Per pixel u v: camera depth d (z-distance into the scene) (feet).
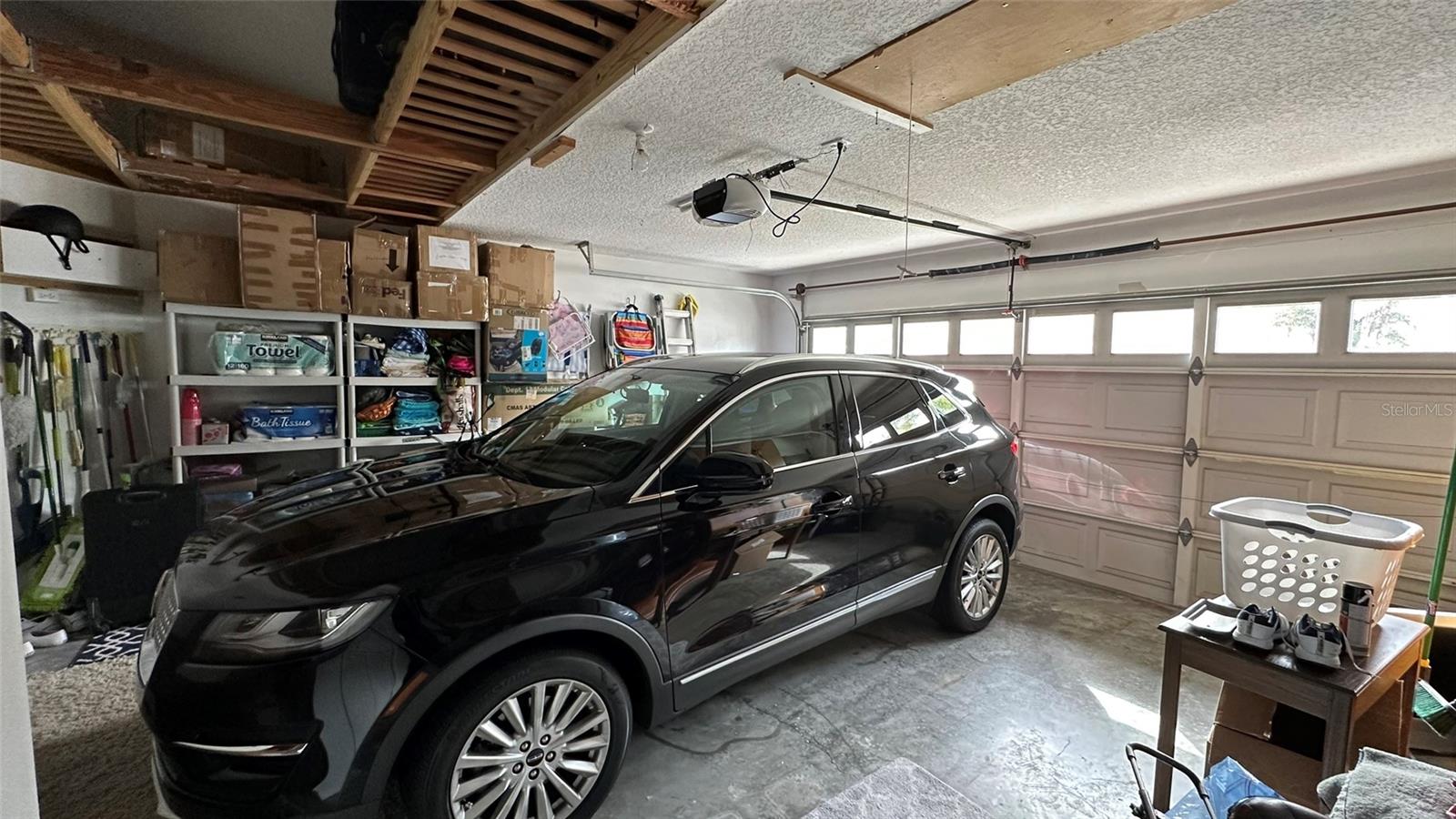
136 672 5.93
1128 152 9.84
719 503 7.63
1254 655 5.99
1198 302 13.43
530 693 6.24
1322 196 11.67
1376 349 11.26
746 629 7.88
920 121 8.54
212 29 8.66
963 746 8.27
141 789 7.09
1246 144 9.41
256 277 12.62
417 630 5.55
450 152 10.12
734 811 6.99
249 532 6.44
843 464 9.16
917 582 10.25
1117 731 8.71
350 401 14.19
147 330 13.15
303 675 5.15
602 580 6.59
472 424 14.58
